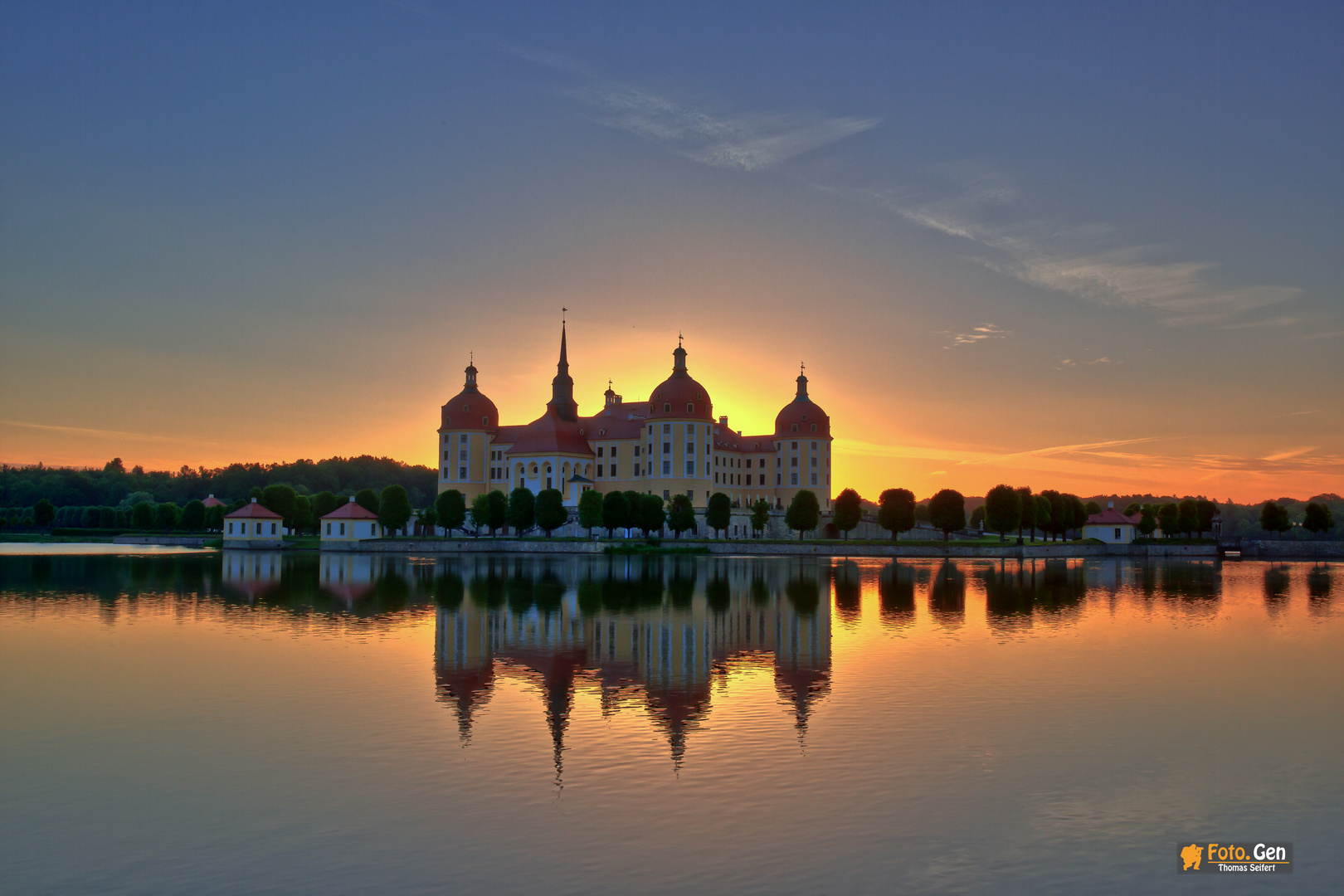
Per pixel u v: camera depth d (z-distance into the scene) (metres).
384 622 62.28
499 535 193.12
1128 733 34.56
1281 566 140.38
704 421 198.75
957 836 24.73
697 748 31.94
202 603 73.12
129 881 21.97
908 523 166.00
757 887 21.83
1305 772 30.25
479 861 23.02
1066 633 59.53
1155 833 25.22
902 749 32.03
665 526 182.50
